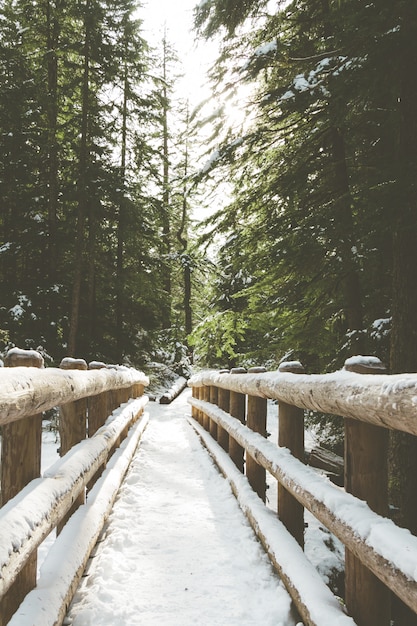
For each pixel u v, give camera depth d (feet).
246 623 8.66
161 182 64.85
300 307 29.60
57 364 47.78
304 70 23.53
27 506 6.63
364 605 7.11
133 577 10.35
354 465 7.63
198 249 30.07
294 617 8.70
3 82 53.16
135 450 24.02
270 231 26.66
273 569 10.66
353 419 7.68
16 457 7.77
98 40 55.26
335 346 29.04
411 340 19.62
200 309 94.43
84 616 8.70
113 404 21.50
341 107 19.75
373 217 17.93
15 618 6.51
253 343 56.95
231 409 19.92
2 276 52.54
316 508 8.17
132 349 62.54
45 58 56.13
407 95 19.11
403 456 18.75
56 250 54.39
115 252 66.28
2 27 57.31
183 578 10.35
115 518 13.92
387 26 17.01
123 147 64.75
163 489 17.62
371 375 6.81
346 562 7.59
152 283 64.08
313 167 26.86
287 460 10.96
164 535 12.82
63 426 12.26
